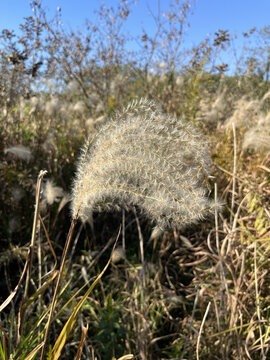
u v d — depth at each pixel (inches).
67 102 242.1
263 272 89.7
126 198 44.9
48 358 45.4
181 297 104.6
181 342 89.9
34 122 185.5
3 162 136.8
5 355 45.6
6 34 156.2
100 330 90.5
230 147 157.6
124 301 104.7
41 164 150.9
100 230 141.1
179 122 46.0
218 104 193.9
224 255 94.5
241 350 75.2
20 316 45.8
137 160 42.6
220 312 82.5
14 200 130.0
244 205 119.1
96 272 121.4
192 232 129.5
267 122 140.6
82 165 46.4
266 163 132.0
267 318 83.0
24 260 119.5
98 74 263.7
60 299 85.0
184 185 43.2
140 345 83.9
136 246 135.5
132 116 46.6
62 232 135.9
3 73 160.9
